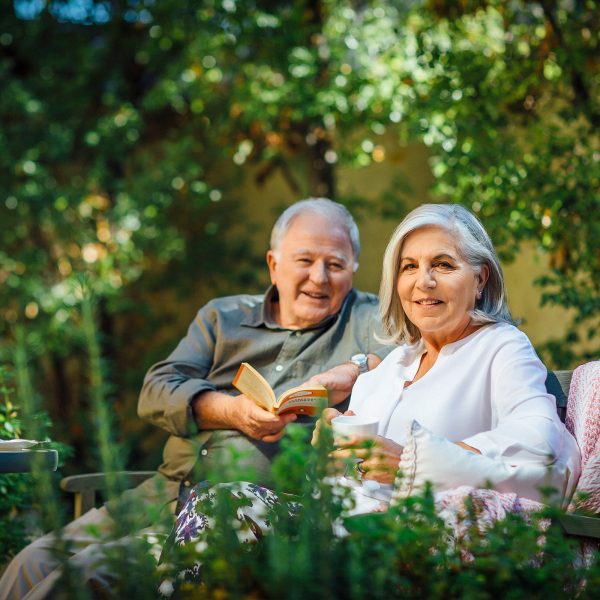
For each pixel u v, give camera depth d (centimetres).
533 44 569
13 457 218
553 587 151
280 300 341
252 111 709
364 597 139
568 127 548
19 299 788
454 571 151
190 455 317
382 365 280
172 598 164
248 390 301
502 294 262
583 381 247
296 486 157
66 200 816
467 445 222
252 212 934
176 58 844
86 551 219
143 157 855
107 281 817
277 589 135
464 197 558
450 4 570
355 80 665
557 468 213
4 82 830
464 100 555
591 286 510
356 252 345
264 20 708
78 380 858
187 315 947
